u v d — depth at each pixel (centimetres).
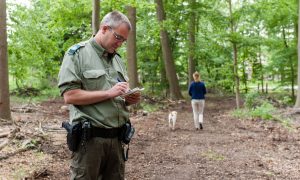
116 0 1367
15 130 974
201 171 758
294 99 2573
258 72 2927
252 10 1948
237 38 1988
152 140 1095
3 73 1211
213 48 2139
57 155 820
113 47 346
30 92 2722
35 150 843
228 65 2089
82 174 339
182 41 2942
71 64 333
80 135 335
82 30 1980
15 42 1496
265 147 995
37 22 1611
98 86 339
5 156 769
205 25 3023
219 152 938
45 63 2317
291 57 2556
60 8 1527
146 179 700
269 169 775
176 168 780
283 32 2584
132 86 1938
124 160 368
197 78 1362
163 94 3105
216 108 2322
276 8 2083
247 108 1950
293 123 1395
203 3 2583
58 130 1095
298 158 867
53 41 1755
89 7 1470
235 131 1295
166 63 2731
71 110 347
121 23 339
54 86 3133
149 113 1833
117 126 346
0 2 1196
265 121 1509
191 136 1189
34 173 662
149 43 2938
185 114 1905
